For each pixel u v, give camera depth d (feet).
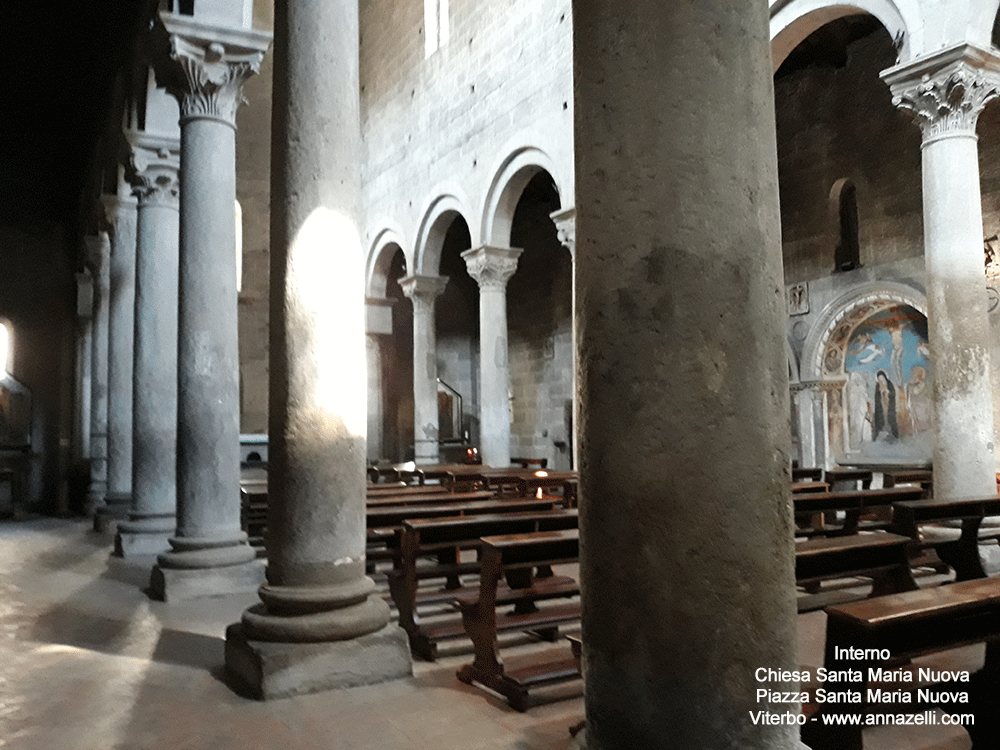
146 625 21.84
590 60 8.86
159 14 24.31
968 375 29.30
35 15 64.28
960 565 23.39
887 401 51.13
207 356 25.58
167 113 32.68
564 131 48.49
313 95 16.84
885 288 49.62
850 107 52.54
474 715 14.49
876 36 50.75
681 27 8.44
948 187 29.81
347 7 17.39
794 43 37.86
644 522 8.21
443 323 88.38
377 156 74.59
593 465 8.62
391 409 86.63
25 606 24.75
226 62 25.52
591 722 8.61
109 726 14.26
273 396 16.76
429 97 65.10
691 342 8.23
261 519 36.63
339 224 16.81
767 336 8.53
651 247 8.35
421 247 65.92
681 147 8.36
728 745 7.97
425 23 65.87
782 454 8.57
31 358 64.03
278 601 16.15
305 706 15.07
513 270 57.98
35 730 14.14
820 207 54.44
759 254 8.54
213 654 18.94
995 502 24.21
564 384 75.82
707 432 8.18
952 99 29.60
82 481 61.36
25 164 64.69
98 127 47.85
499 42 55.62
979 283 29.63
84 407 61.52
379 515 24.29
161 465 34.04
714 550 8.09
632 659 8.20
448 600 20.21
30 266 64.44
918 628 10.77
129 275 43.14
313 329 16.52
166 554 25.93
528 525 20.54
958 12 29.22
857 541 16.47
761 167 8.68
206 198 25.53
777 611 8.34
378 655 16.46
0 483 62.03
